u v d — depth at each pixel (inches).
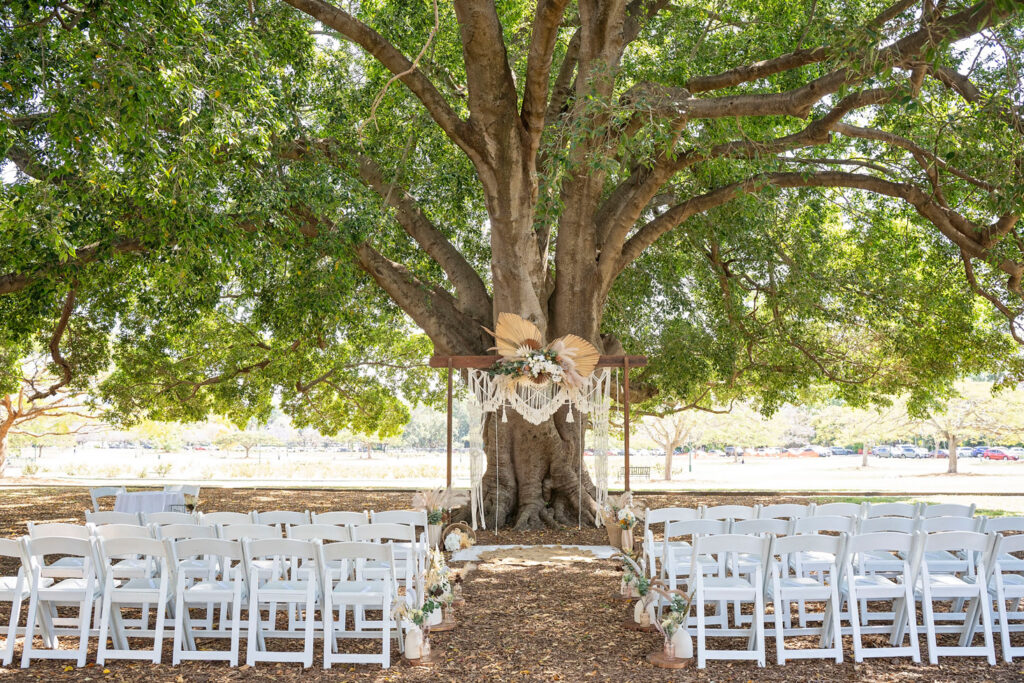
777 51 501.7
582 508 538.9
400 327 1002.1
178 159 402.0
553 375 454.9
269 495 727.1
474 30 429.7
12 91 316.5
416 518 308.0
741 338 792.3
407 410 1134.4
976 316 753.6
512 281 501.4
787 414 2652.6
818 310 743.7
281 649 243.4
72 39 331.0
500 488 544.7
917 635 245.6
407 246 627.2
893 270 709.3
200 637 257.1
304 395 1048.8
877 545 227.3
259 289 700.7
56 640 239.1
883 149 625.9
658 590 237.1
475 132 461.7
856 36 351.3
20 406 1263.5
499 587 330.6
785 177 535.8
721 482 1336.1
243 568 246.8
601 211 585.3
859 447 3048.7
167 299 705.0
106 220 470.9
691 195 634.8
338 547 224.4
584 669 219.5
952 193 548.4
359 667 223.9
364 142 547.5
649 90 424.8
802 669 219.1
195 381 980.6
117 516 298.5
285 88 520.1
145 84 330.0
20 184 421.7
